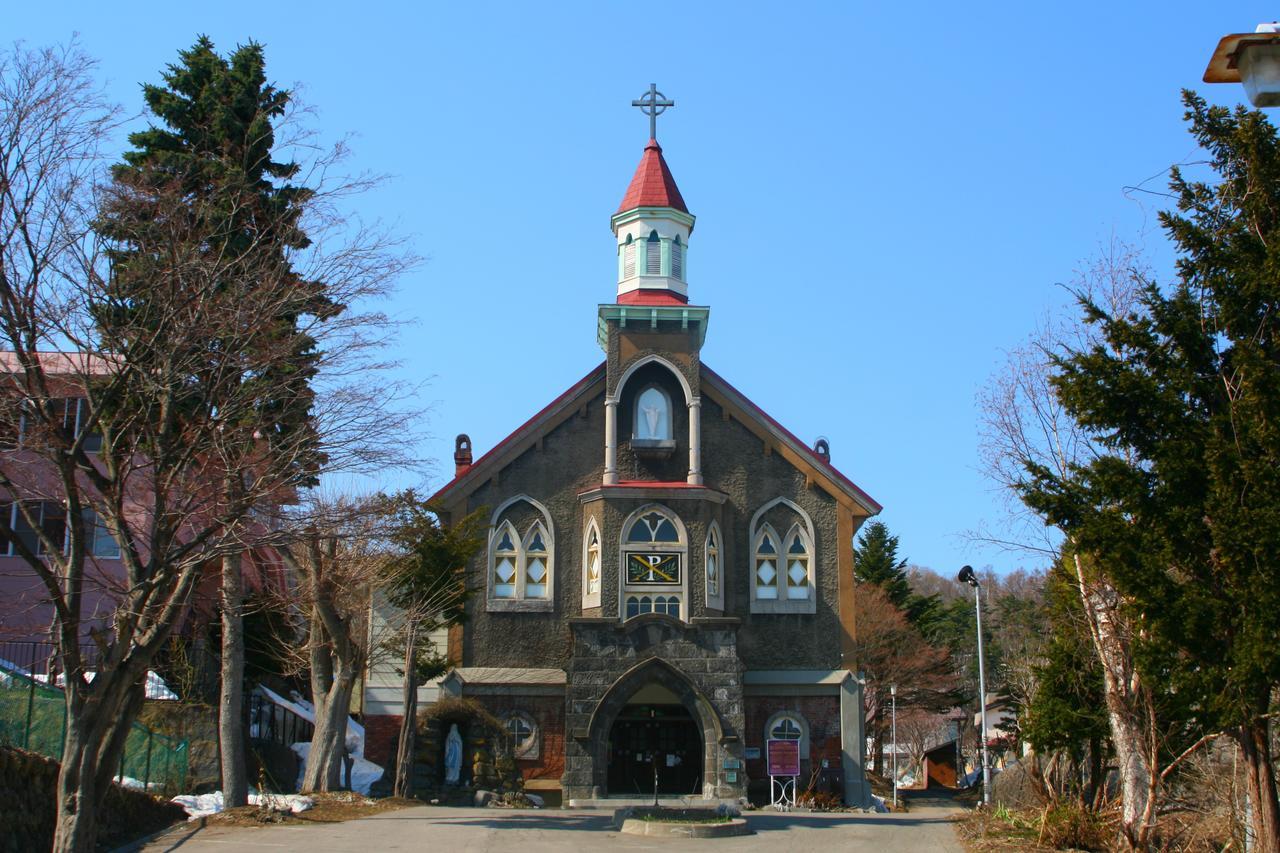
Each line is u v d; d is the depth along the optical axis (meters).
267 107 31.02
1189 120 19.89
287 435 23.44
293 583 37.62
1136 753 23.94
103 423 20.95
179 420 23.33
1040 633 47.34
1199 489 18.62
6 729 24.16
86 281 20.12
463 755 38.34
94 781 19.02
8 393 19.44
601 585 41.25
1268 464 17.42
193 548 20.89
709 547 42.34
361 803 31.17
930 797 57.31
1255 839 19.17
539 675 41.28
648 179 47.06
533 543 42.84
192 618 37.22
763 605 42.75
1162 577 18.53
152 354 21.06
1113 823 25.38
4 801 20.55
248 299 21.66
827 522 43.62
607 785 39.31
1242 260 18.69
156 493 20.52
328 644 34.31
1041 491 20.38
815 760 41.44
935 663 65.25
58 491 24.84
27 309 19.14
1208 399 19.45
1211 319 19.36
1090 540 19.23
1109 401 19.31
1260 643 16.84
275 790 35.22
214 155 28.66
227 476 21.08
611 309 43.50
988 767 41.12
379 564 33.59
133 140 30.47
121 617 19.30
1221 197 19.53
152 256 20.77
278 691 48.19
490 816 30.62
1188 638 18.31
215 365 21.36
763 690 41.94
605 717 38.09
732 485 43.75
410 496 34.97
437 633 43.41
